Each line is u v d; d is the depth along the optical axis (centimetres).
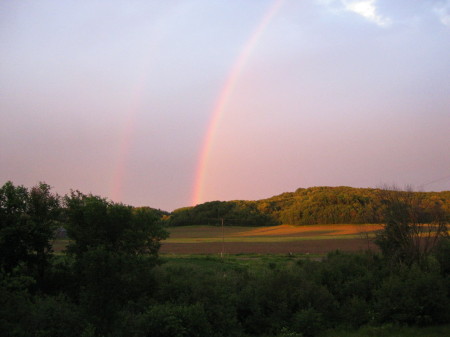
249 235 10919
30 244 1298
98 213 1073
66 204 1161
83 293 1004
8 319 898
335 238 9100
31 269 1314
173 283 1329
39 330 906
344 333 1258
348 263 1930
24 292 959
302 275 1719
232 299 1327
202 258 4503
